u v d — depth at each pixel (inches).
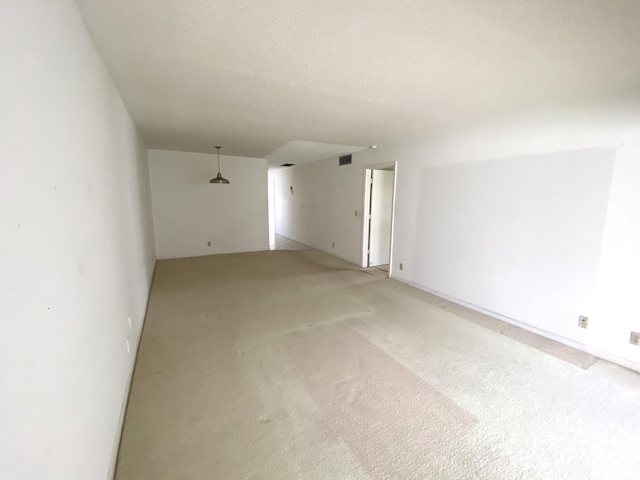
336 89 96.4
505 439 64.7
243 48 70.9
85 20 59.2
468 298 140.7
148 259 175.0
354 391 80.2
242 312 134.3
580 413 72.3
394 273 188.5
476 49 69.7
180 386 82.1
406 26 60.9
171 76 87.0
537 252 112.6
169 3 54.2
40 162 36.0
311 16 58.0
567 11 54.4
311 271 208.5
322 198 273.6
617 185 91.1
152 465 57.6
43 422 32.7
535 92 95.3
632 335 90.7
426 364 93.1
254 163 273.3
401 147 176.2
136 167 145.3
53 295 37.8
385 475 56.0
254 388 81.4
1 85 27.6
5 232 27.3
